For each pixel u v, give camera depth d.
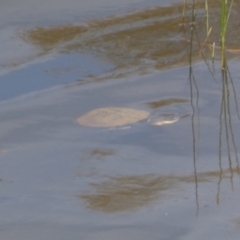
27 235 5.08
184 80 8.13
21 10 11.14
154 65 8.77
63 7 11.29
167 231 5.07
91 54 9.26
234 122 6.93
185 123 6.94
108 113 7.21
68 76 8.45
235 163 6.11
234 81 8.03
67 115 7.25
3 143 6.69
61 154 6.39
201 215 5.27
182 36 9.90
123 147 6.48
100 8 11.29
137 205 5.45
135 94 7.73
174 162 6.16
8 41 9.82
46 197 5.65
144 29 10.30
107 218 5.29
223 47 8.38
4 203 5.57
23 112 7.39
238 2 11.24
